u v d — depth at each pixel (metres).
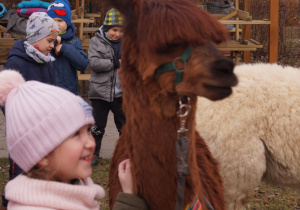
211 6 9.71
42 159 1.95
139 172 2.04
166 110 1.92
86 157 2.02
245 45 8.07
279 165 3.47
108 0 2.03
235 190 3.44
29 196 1.87
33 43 3.97
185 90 1.84
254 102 3.36
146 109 1.96
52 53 4.93
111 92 5.44
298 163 3.40
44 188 1.88
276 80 3.43
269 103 3.35
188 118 1.96
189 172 1.97
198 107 3.45
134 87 1.99
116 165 2.65
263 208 4.69
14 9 9.43
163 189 2.00
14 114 1.95
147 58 1.88
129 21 2.00
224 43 1.96
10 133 1.96
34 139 1.91
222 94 1.78
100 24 11.89
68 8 5.25
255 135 3.37
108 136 6.89
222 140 3.35
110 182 2.76
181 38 1.79
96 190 2.05
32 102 1.93
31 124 1.91
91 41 5.53
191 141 1.99
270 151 3.42
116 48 5.45
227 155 3.36
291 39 13.17
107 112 5.66
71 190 1.92
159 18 1.81
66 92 2.01
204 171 2.59
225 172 3.39
